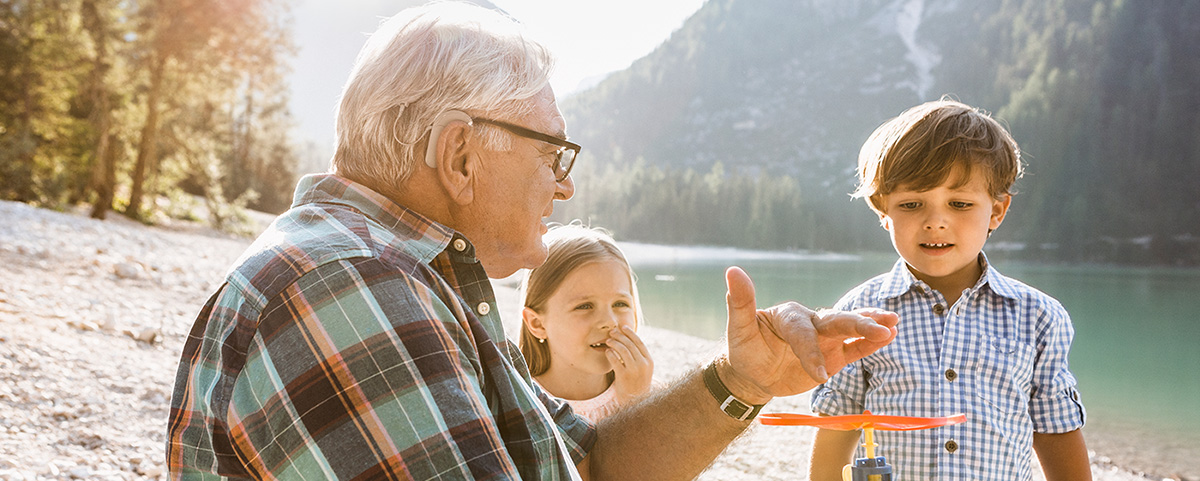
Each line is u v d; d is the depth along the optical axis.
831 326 1.20
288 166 60.03
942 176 1.93
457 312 1.06
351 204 1.15
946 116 2.01
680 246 113.25
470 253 1.17
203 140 28.64
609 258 2.57
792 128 155.50
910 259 2.03
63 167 23.61
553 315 2.56
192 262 12.54
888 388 2.01
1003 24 144.00
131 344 6.08
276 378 0.93
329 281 0.96
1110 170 99.69
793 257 91.75
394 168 1.19
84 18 24.97
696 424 1.39
